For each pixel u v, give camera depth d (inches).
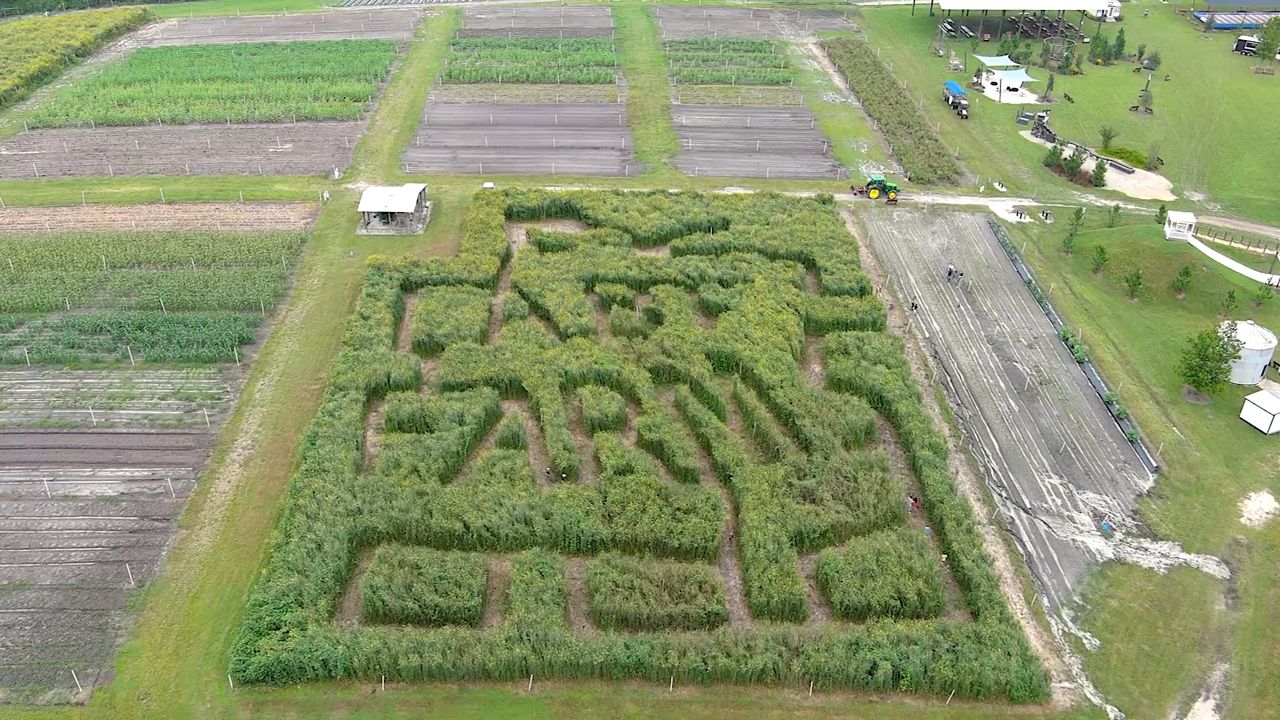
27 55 4498.0
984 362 2522.1
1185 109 4293.8
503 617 1740.9
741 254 2859.3
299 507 1908.2
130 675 1628.9
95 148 3700.8
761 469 2033.7
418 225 3125.0
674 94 4318.4
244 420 2251.5
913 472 2106.3
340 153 3676.2
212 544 1898.4
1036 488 2092.8
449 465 2048.5
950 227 3213.6
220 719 1565.0
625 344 2469.2
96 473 2078.0
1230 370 2347.4
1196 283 2802.7
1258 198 3499.0
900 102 4212.6
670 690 1628.9
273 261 2903.5
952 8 5211.6
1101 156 3791.8
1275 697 1640.0
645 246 2987.2
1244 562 1916.8
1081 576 1872.5
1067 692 1640.0
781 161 3676.2
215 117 3941.9
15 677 1621.6
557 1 5836.6
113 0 5713.6
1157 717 1604.3
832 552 1831.9
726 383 2379.4
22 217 3149.6
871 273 2925.7
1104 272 2923.2
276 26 5255.9
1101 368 2497.5
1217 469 2159.2
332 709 1585.9
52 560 1854.1
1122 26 5516.7
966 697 1621.6
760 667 1615.4
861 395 2300.7
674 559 1868.8
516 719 1573.6
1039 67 4781.0
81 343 2493.8
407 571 1769.2
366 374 2285.9
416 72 4517.7
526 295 2655.0
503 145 3757.4
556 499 1943.9
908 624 1697.8
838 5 5812.0
